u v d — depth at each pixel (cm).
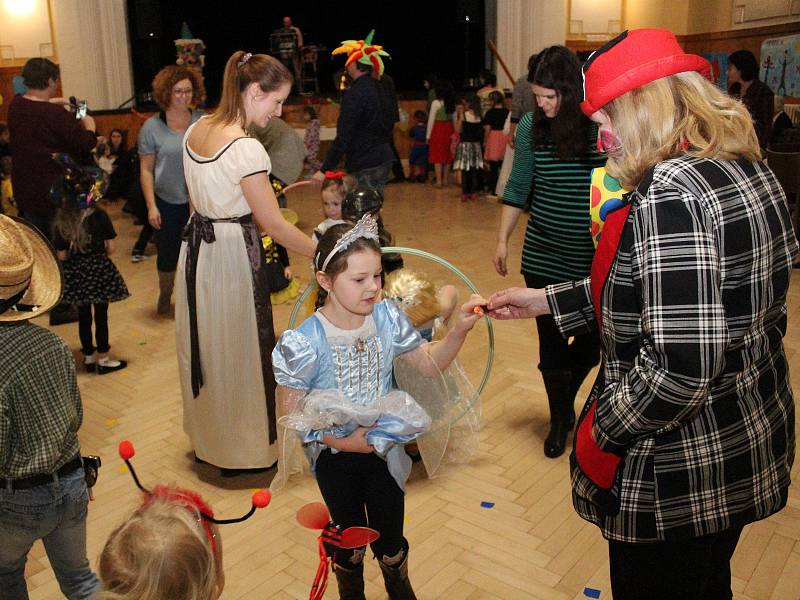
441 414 234
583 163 296
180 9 1570
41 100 490
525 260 322
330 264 201
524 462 324
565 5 1205
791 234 146
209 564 120
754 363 145
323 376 208
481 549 265
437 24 1628
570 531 275
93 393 405
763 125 632
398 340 218
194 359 298
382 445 203
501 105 976
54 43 1184
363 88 507
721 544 163
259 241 292
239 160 277
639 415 137
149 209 504
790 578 243
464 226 807
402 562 220
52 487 185
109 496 306
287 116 1288
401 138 1313
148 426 367
